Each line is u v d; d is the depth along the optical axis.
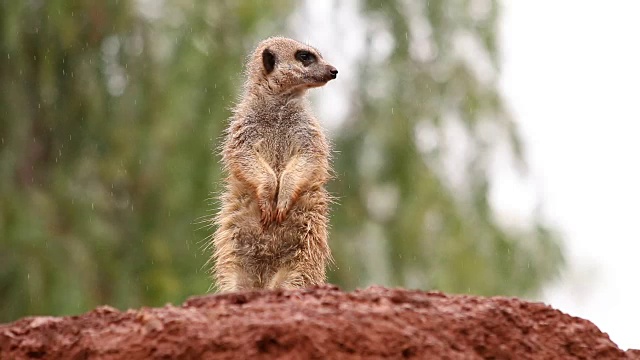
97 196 16.42
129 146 16.47
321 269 8.66
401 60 17.52
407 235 17.06
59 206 16.22
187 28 16.72
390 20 17.56
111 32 16.34
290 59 9.38
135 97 16.72
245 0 16.89
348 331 5.57
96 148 16.67
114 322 5.93
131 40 16.77
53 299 15.31
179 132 16.36
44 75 16.00
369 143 17.14
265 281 8.64
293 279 8.46
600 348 5.99
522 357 5.84
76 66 16.33
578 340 5.99
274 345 5.53
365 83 17.48
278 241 8.55
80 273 15.54
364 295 6.00
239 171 8.80
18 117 16.20
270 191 8.55
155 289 16.14
